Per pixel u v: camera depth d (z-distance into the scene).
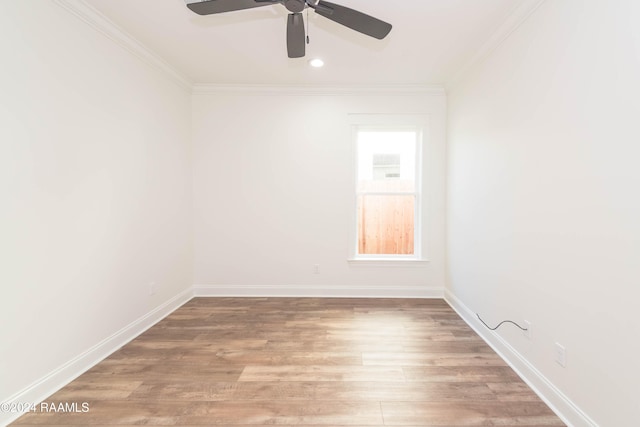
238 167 3.68
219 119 3.65
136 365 2.18
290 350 2.39
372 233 3.83
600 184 1.43
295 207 3.70
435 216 3.65
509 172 2.22
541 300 1.86
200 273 3.74
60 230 1.94
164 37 2.51
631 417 1.28
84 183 2.12
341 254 3.71
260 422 1.63
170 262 3.23
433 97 3.58
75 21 2.02
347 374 2.06
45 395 1.83
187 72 3.26
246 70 3.17
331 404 1.77
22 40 1.69
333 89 3.60
